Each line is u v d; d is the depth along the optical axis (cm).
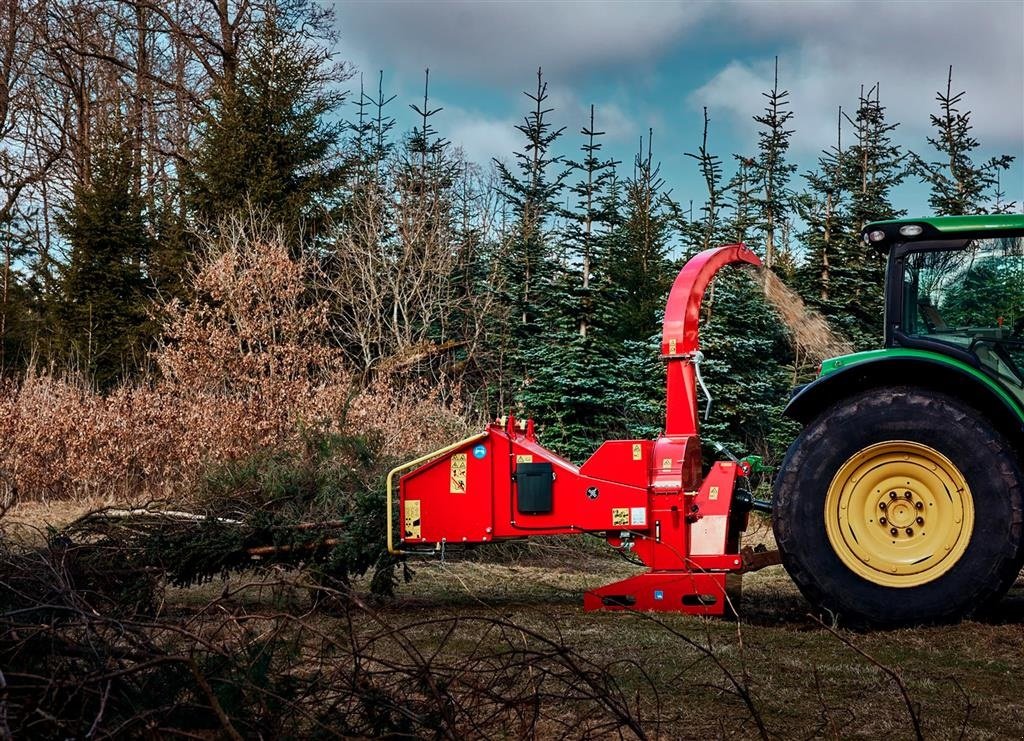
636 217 1842
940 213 1731
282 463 688
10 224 2712
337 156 2256
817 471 518
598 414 1532
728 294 1469
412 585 677
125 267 2003
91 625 301
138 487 1201
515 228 2056
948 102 1741
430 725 299
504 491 562
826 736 334
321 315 1516
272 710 305
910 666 426
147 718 272
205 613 370
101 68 2961
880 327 1661
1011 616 539
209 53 2839
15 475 1145
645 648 460
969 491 494
